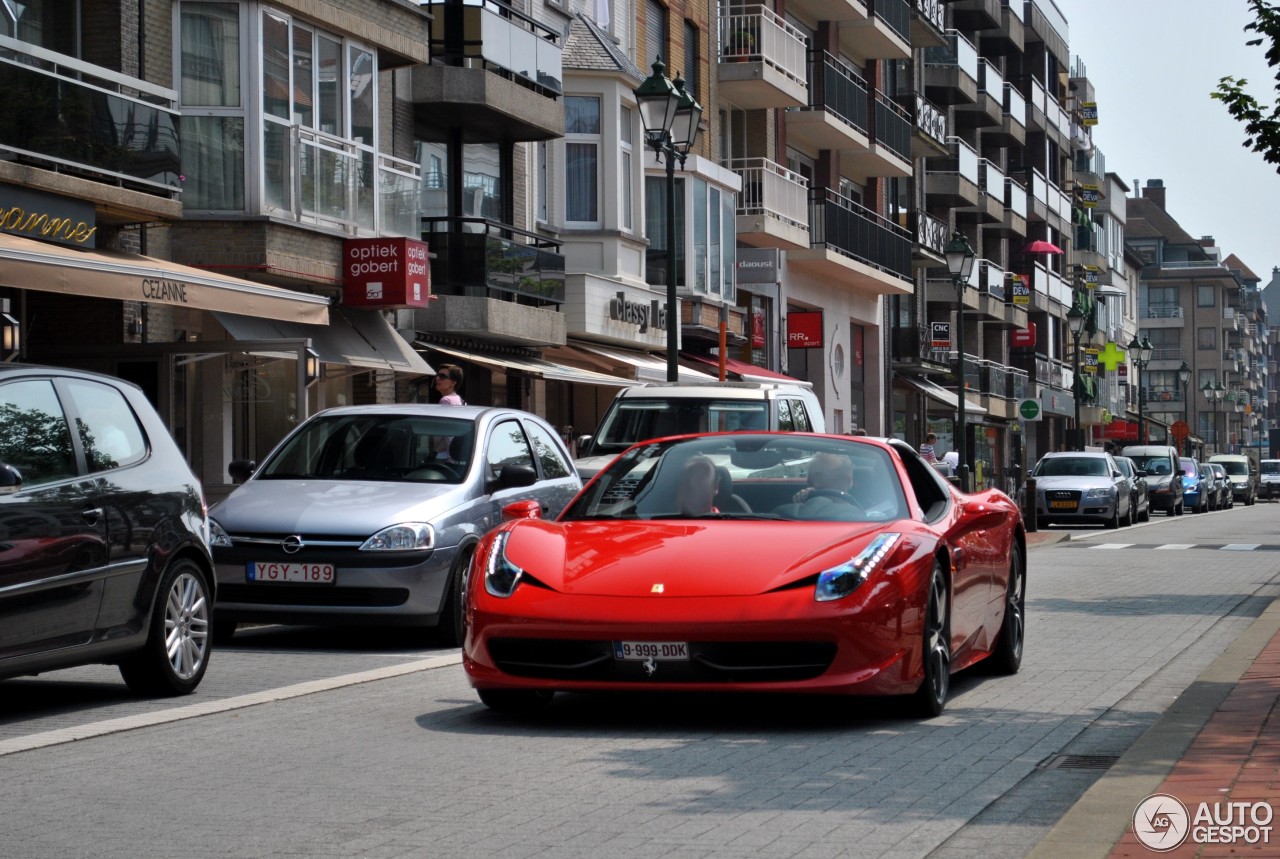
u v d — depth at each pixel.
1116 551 27.27
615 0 35.97
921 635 8.64
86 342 20.92
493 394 31.34
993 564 10.32
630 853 5.80
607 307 32.91
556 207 33.34
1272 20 13.89
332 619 12.48
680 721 8.86
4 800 6.81
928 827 6.25
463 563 12.88
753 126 43.09
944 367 57.34
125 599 9.50
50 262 14.80
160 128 20.47
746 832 6.14
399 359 25.05
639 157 34.50
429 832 6.14
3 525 8.53
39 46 20.17
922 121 55.38
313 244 23.53
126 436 9.89
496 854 5.79
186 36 22.22
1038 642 13.11
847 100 46.50
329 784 7.10
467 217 28.50
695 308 36.59
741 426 19.30
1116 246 102.50
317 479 13.43
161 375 19.25
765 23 40.78
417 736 8.40
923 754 7.86
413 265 24.36
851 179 51.34
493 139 31.05
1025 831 6.20
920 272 57.84
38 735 8.38
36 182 18.28
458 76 28.09
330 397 26.11
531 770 7.41
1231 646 12.03
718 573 8.37
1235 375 158.12
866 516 9.10
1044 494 39.38
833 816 6.43
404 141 27.91
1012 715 9.14
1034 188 74.62
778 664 8.23
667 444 9.85
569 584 8.45
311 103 23.69
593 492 9.62
